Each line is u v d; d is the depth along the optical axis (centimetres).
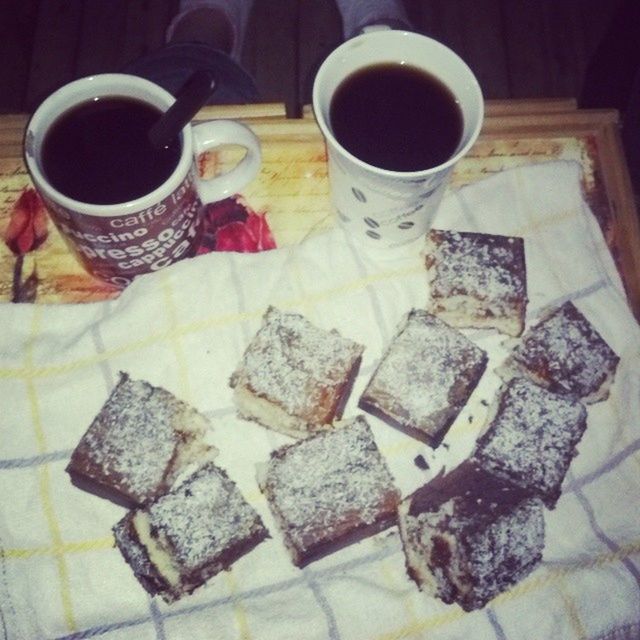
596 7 92
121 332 46
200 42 65
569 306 48
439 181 41
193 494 43
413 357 46
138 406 44
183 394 45
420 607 42
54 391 44
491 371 48
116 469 43
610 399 47
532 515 43
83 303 47
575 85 90
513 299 47
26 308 46
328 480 44
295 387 45
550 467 45
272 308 46
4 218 49
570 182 50
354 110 44
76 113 42
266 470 44
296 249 48
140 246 43
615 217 51
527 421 45
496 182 50
